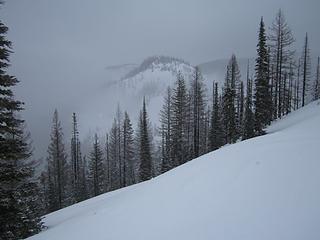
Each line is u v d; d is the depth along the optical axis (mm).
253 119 34812
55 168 47438
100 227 10031
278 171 9016
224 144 42875
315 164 8828
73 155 53156
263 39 35344
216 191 9180
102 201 19000
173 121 44812
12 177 14625
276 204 7441
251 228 6785
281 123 33500
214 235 6973
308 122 19094
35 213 17984
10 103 14289
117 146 56688
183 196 9781
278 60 38812
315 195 7340
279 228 6492
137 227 8820
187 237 7258
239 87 48031
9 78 14109
